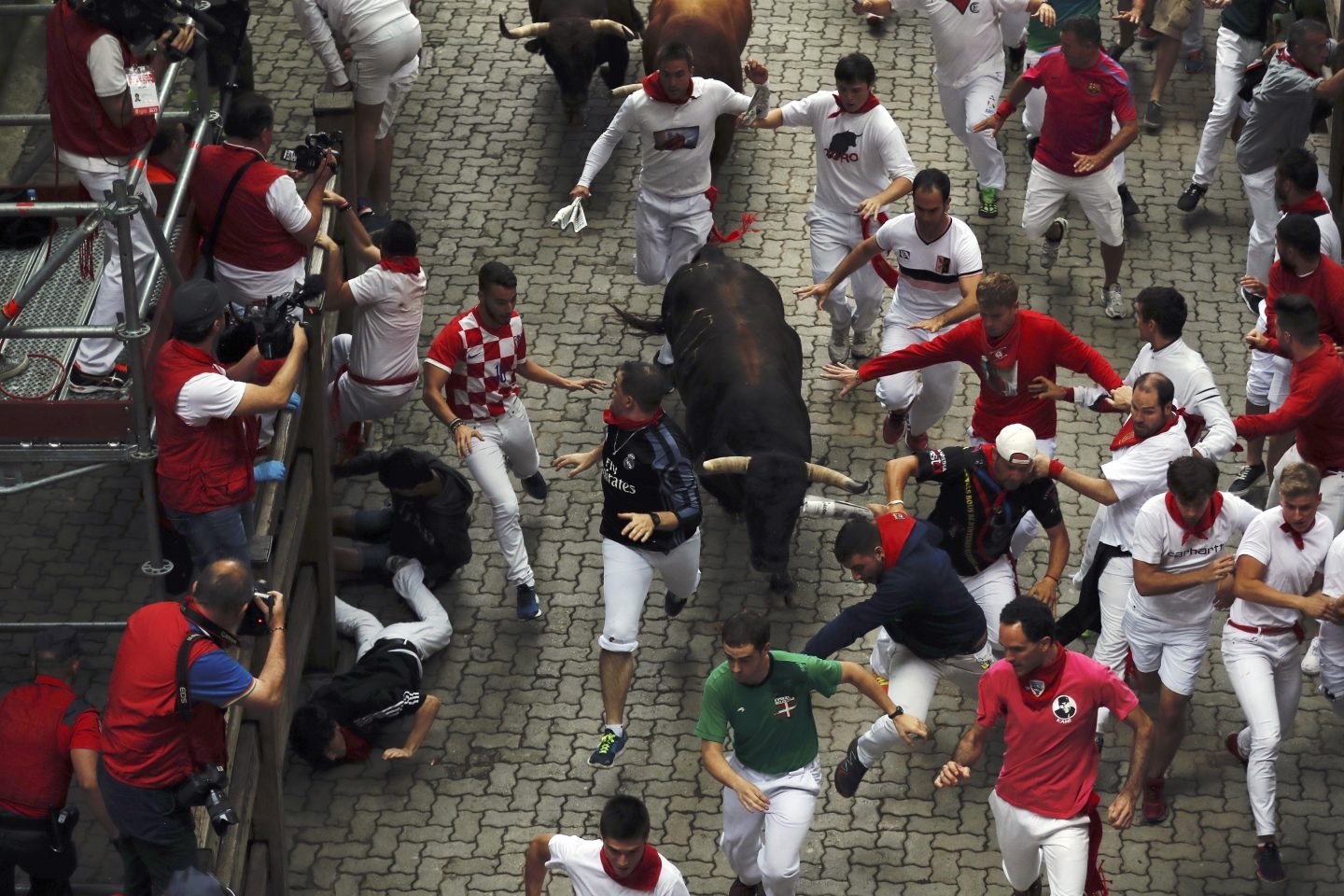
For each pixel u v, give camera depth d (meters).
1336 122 12.80
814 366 11.83
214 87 10.00
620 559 9.11
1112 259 12.03
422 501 9.93
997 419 9.73
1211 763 9.39
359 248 10.38
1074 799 7.84
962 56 12.38
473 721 9.58
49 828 7.09
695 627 10.08
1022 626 7.55
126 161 8.20
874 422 11.41
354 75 11.39
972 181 13.31
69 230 9.02
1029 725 7.74
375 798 9.17
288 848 8.91
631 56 14.65
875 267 10.92
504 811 9.11
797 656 7.86
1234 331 12.08
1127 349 11.96
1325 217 10.63
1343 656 8.87
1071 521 10.76
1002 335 9.38
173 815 6.88
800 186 13.30
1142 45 14.62
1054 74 11.52
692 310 10.38
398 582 10.07
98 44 7.86
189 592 7.20
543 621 10.15
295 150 9.41
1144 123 13.85
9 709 7.06
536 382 10.86
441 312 12.04
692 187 11.38
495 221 12.85
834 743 9.47
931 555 8.32
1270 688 8.59
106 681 8.83
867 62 10.72
